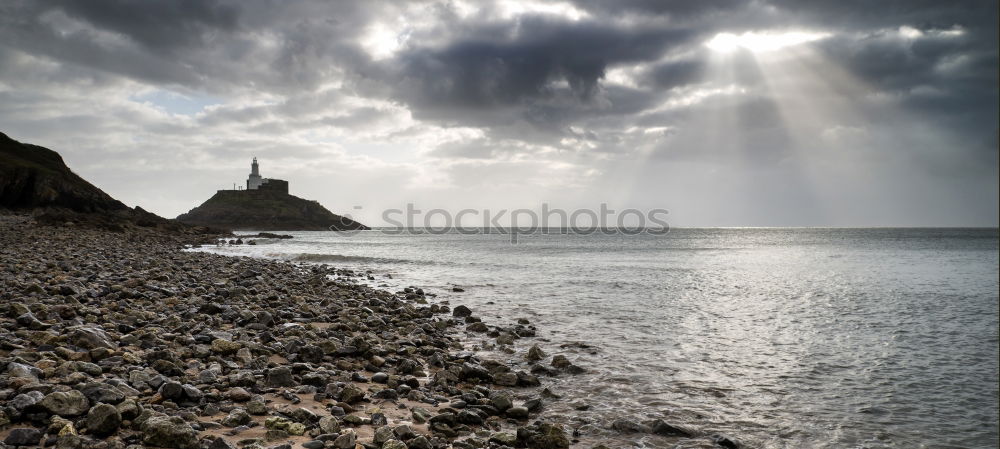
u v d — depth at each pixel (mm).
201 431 5922
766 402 9117
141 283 18062
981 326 16438
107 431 5340
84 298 13633
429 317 17406
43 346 8070
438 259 46531
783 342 13891
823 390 9852
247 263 34375
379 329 14328
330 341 10797
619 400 9000
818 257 57188
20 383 6215
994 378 10711
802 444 7453
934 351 13047
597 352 12547
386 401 8008
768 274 34781
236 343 9828
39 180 95875
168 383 6672
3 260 21875
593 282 28531
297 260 45281
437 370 10438
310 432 6234
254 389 7656
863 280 31500
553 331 15188
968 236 162875
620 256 53312
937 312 19250
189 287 18844
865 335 14945
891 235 177875
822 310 19516
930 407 9016
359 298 20469
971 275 35156
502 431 7203
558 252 60438
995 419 8484
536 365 10820
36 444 4988
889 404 9125
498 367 10414
